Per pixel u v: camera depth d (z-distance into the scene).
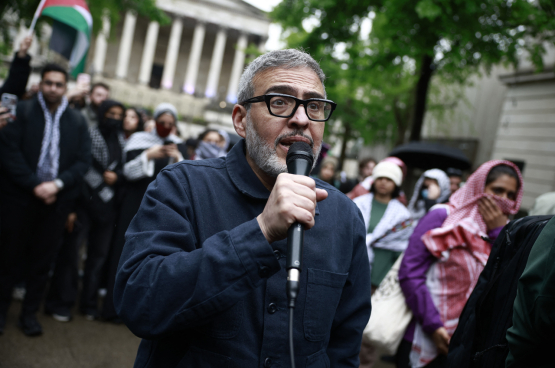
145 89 41.97
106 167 4.42
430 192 4.50
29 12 8.28
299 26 9.93
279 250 1.32
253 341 1.25
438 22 7.46
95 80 40.12
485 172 2.69
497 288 1.79
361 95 16.73
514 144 13.56
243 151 1.43
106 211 4.43
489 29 7.71
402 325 2.88
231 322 1.23
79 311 4.69
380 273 3.58
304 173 1.19
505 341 1.67
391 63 9.77
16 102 3.71
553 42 8.24
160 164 4.41
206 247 1.14
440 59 8.87
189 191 1.33
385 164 3.84
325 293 1.33
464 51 8.32
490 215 2.62
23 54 3.93
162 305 1.11
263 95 1.32
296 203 1.08
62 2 4.61
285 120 1.30
